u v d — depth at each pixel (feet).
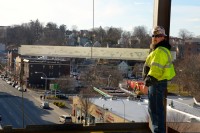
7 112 134.82
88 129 17.74
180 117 72.95
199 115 81.10
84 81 122.93
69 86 155.94
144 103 97.30
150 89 14.71
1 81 203.10
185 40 204.64
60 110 136.56
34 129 16.88
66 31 187.42
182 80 120.67
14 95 165.37
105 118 90.58
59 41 154.51
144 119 80.02
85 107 97.14
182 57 132.46
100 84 119.96
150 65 14.20
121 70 119.44
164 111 15.16
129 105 96.02
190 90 117.70
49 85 164.96
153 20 18.26
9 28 207.72
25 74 171.01
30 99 157.07
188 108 90.58
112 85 118.83
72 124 17.52
